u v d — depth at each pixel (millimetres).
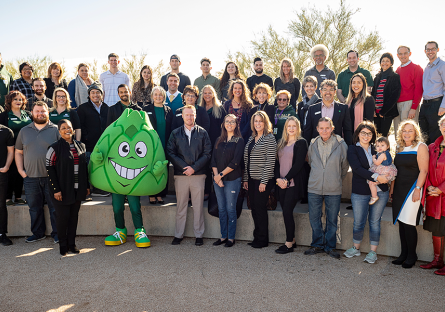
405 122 4004
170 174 6352
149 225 5270
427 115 5691
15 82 6066
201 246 4781
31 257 4359
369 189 4137
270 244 4863
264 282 3639
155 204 5383
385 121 5902
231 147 4656
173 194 6285
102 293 3410
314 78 5445
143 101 6375
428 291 3406
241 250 4613
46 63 11648
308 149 4500
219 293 3402
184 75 6898
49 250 4609
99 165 4590
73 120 5430
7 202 5273
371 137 4207
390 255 4363
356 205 4199
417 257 4129
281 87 6293
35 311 3092
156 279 3719
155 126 5195
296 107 6328
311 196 4391
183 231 4918
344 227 4598
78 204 4488
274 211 4914
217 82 7086
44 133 4793
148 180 4609
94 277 3771
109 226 5273
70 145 4355
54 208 4562
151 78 6441
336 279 3697
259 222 4691
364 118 5020
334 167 4258
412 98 5867
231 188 4703
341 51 11727
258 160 4551
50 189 4258
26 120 5258
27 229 5199
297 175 4469
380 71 6012
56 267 4043
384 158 4016
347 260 4223
